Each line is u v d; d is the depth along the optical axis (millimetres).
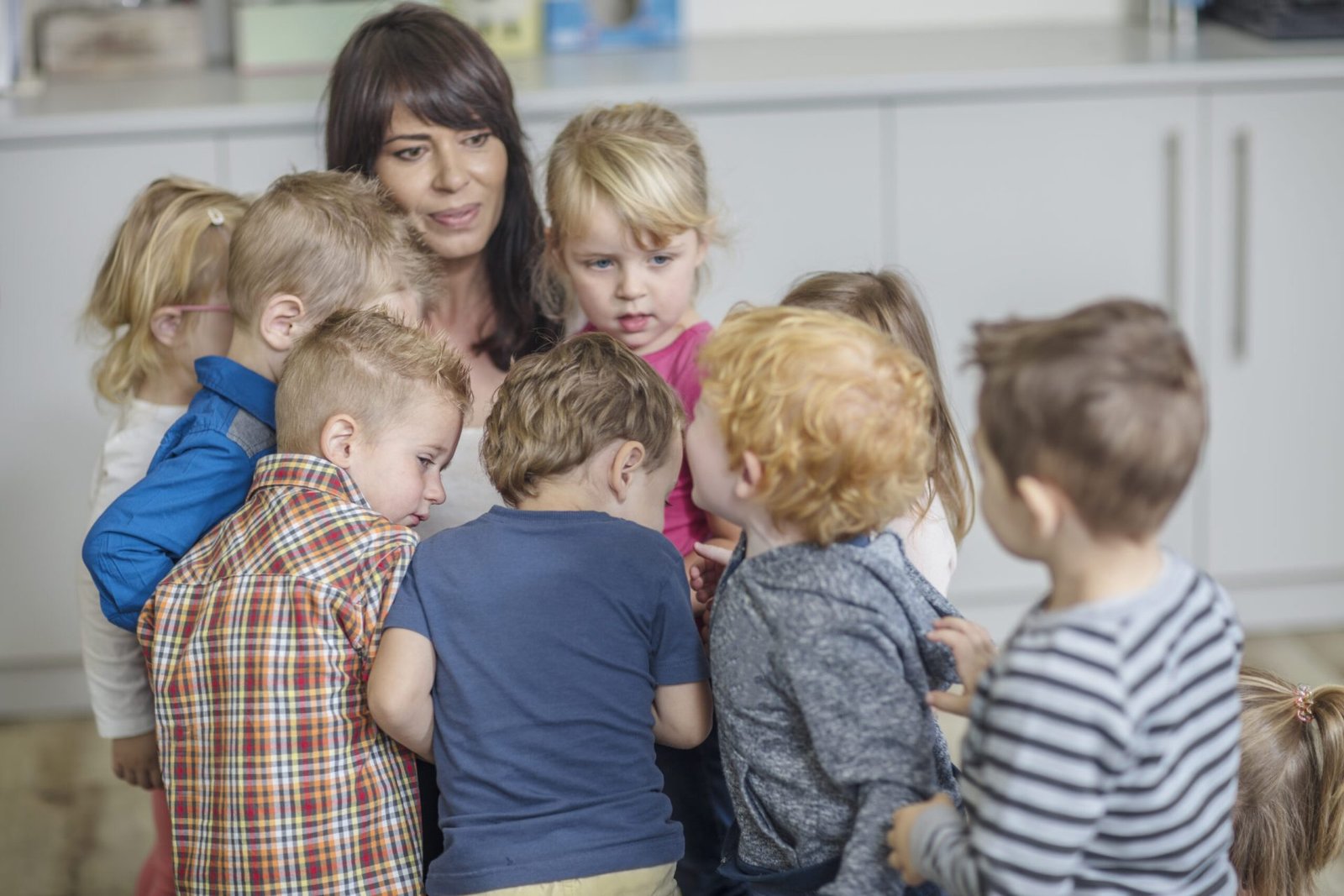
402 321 1804
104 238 3205
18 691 3467
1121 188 3371
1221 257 3414
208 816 1682
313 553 1668
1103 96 3314
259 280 1866
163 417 2045
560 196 2055
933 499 1836
